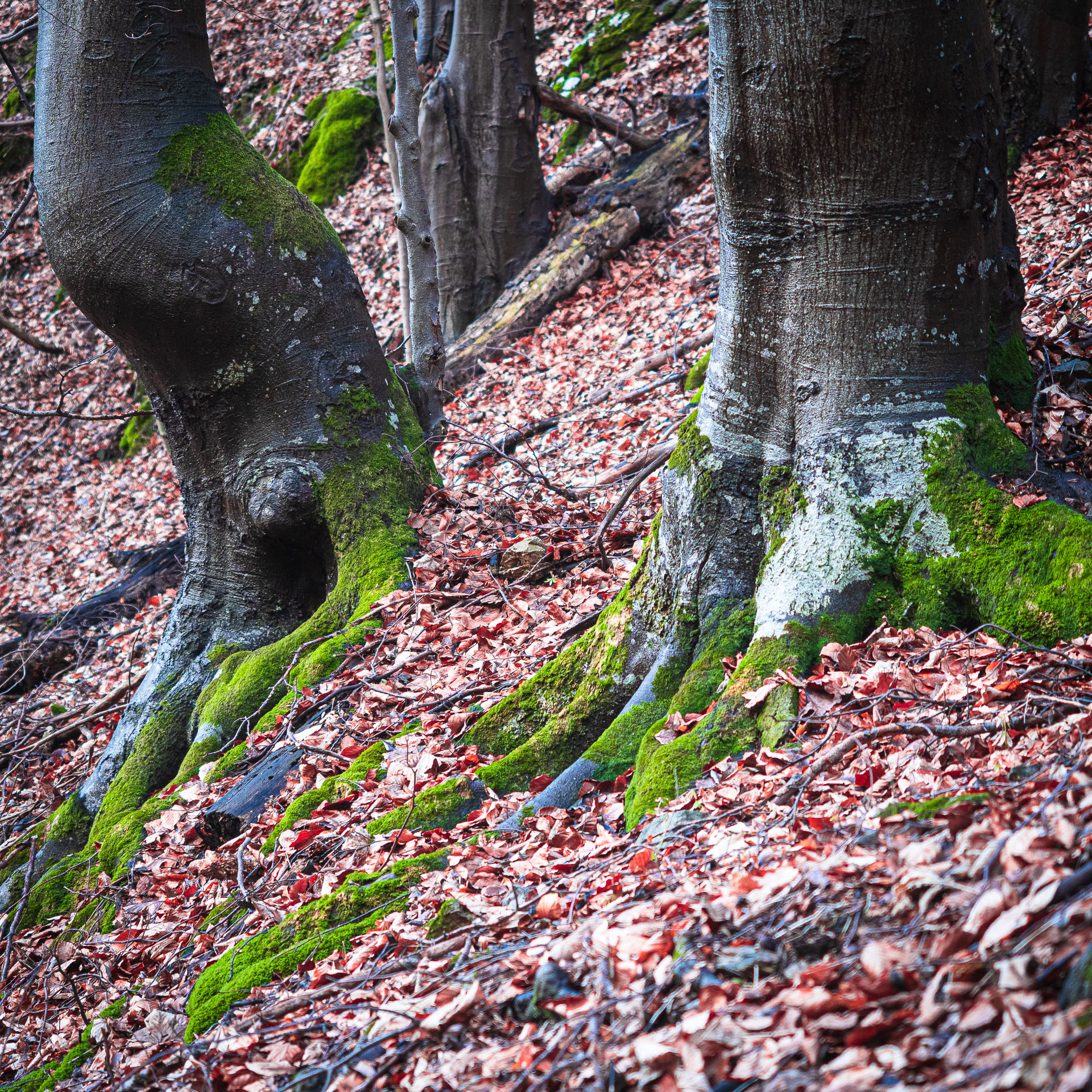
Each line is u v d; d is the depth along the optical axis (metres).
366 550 6.78
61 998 4.96
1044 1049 1.67
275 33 20.77
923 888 2.34
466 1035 2.62
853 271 4.17
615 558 6.20
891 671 3.64
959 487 4.02
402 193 8.34
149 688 7.26
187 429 7.20
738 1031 2.10
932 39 3.87
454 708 5.36
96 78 6.66
